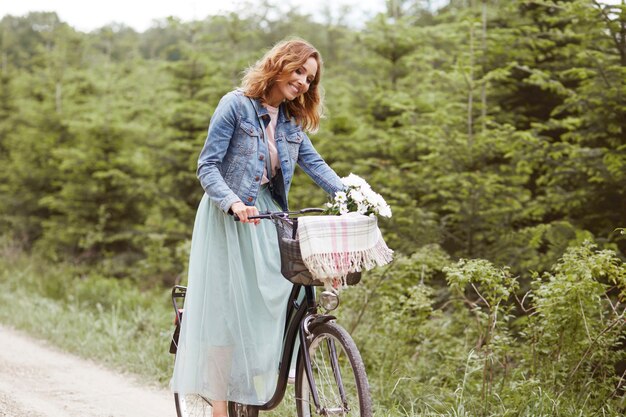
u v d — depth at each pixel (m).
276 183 3.79
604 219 7.06
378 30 10.53
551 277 4.91
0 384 6.02
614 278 4.79
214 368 3.65
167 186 12.58
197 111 11.80
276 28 14.22
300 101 3.81
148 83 15.58
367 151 9.77
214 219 3.69
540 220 8.04
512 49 8.30
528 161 7.31
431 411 4.97
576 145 7.16
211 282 3.67
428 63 10.37
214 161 3.61
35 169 15.93
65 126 15.62
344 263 3.25
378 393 5.41
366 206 3.37
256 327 3.67
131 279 13.03
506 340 5.03
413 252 7.70
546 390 4.79
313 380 3.49
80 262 14.16
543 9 8.30
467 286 7.46
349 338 3.33
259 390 3.69
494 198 7.60
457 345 6.06
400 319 6.15
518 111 8.60
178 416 4.35
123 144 13.95
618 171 6.52
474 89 8.32
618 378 4.82
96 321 9.00
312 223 3.24
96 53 18.25
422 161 8.74
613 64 6.77
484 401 4.83
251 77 3.67
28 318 9.27
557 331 4.95
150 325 8.26
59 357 7.40
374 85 10.74
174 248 12.46
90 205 14.02
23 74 18.05
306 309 3.59
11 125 18.52
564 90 7.16
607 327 4.84
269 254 3.71
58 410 5.29
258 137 3.67
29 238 16.05
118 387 6.16
